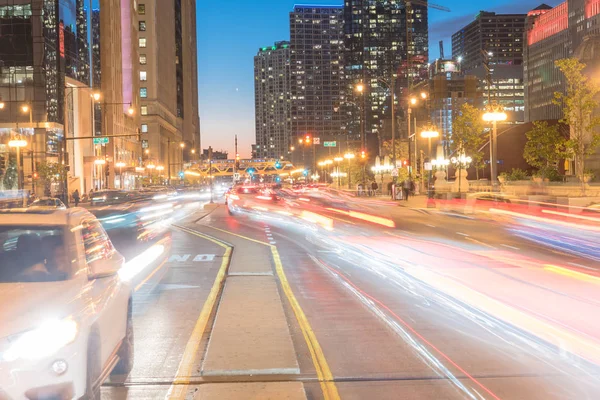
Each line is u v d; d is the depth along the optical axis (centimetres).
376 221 3195
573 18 17838
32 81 6731
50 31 6925
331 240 2167
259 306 939
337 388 567
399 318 880
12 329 397
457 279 1246
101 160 7819
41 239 528
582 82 4525
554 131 4803
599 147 5069
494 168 4750
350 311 933
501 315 894
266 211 4359
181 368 632
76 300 452
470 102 16162
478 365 642
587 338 755
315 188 12088
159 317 895
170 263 1544
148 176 12000
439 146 5853
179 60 18888
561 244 2003
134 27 11969
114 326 540
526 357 673
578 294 1060
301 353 691
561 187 4278
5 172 6600
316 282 1227
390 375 607
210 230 2686
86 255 535
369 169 10981
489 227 2778
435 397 542
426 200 4681
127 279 640
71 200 6041
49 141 6838
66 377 404
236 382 578
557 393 552
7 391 379
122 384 581
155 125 13762
